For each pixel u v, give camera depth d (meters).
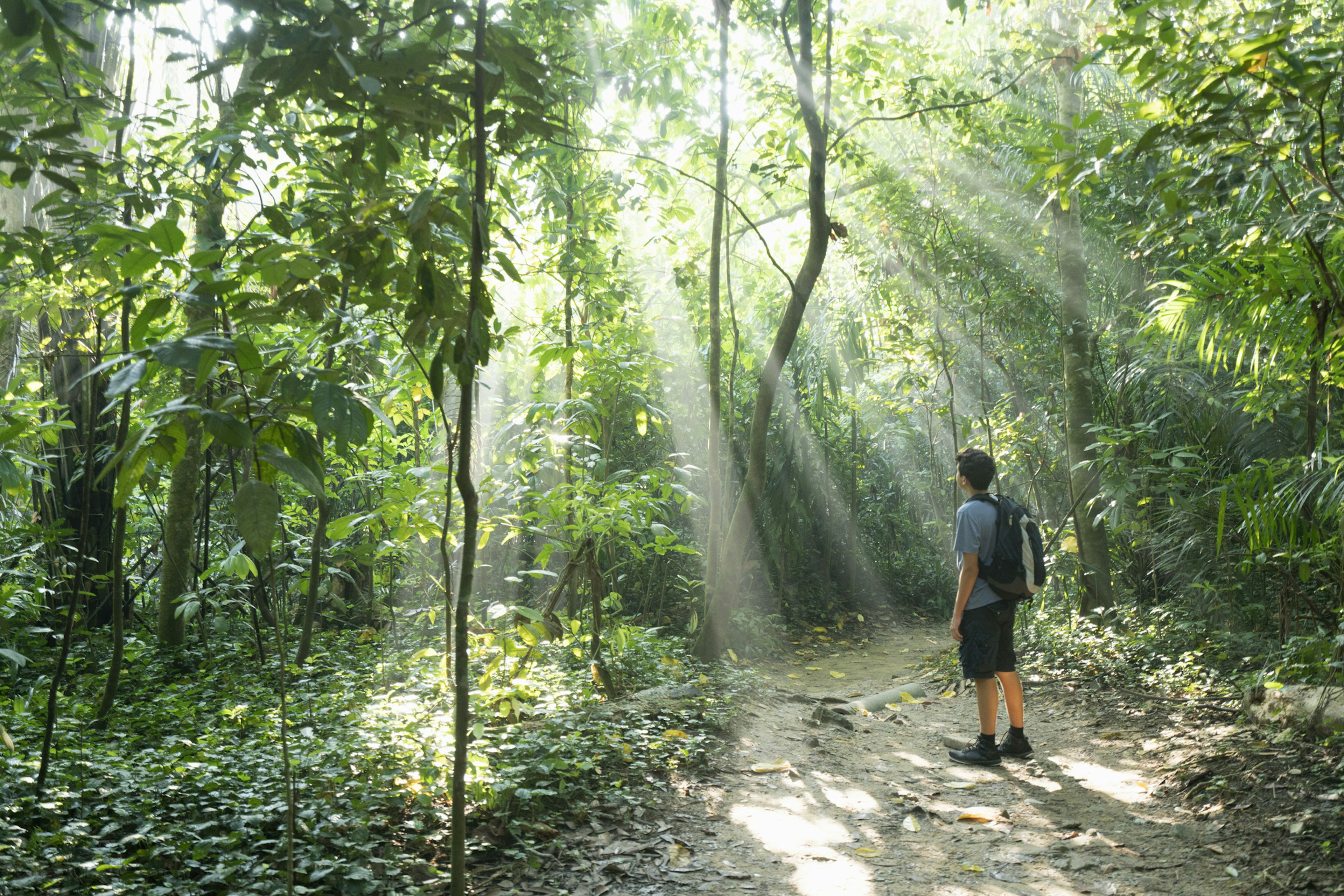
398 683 5.86
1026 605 8.46
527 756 4.26
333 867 3.00
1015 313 8.88
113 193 3.74
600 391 6.66
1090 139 8.11
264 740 4.40
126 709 5.27
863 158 8.53
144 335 1.92
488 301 2.29
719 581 7.62
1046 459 9.33
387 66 2.18
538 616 3.92
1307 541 4.68
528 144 3.57
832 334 11.19
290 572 7.07
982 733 4.97
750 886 3.32
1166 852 3.51
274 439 2.09
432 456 7.68
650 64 7.38
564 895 3.19
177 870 3.03
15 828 3.06
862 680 8.41
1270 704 4.75
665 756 4.79
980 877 3.39
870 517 13.50
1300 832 3.42
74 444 6.77
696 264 8.80
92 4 2.26
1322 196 3.82
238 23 2.24
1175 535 6.79
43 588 5.86
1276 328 4.48
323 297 2.30
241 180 4.59
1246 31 3.38
